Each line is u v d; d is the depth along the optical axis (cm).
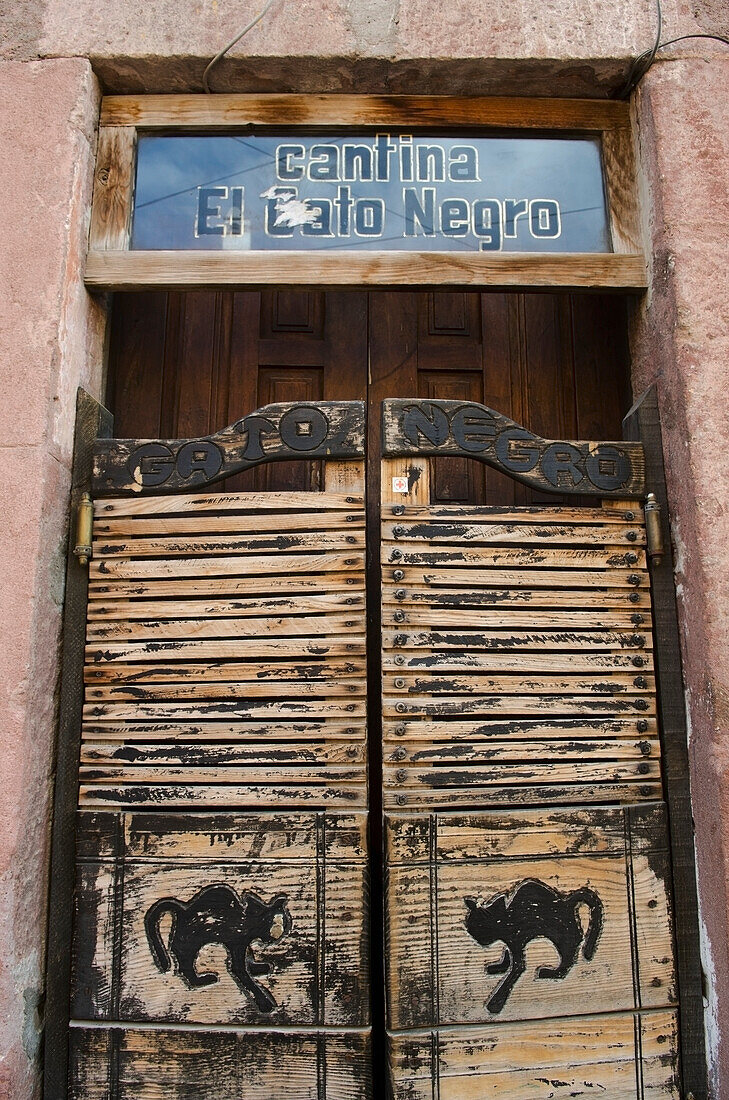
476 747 180
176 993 172
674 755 186
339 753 178
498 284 202
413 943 171
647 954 177
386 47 201
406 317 235
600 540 191
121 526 188
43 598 178
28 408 182
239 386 228
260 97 209
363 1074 169
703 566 180
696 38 205
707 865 177
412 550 185
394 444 188
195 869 175
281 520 186
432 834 175
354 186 208
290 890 174
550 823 178
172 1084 170
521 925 174
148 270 199
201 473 188
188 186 208
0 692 171
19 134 195
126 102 209
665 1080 174
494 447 191
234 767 179
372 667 206
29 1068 167
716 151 200
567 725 183
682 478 188
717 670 177
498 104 212
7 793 167
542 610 187
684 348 189
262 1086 169
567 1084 171
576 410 231
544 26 204
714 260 194
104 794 179
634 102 212
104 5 203
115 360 228
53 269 188
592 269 204
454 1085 168
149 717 181
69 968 173
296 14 202
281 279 199
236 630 183
